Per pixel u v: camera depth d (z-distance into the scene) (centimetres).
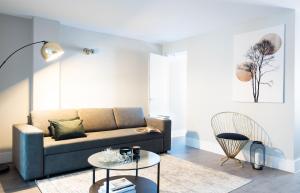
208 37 442
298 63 332
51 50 306
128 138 360
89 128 381
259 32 361
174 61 588
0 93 349
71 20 376
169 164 350
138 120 445
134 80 503
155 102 521
